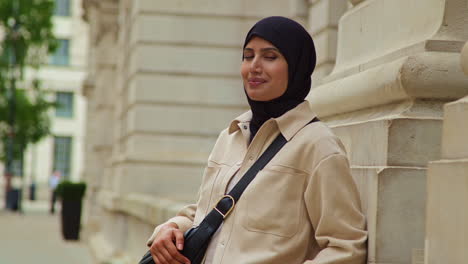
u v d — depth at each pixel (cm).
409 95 312
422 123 309
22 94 2866
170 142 1251
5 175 3038
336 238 287
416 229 303
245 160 309
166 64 1255
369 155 324
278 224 291
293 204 293
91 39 2548
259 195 295
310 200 290
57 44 2825
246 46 311
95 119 2178
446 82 309
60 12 5056
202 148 1254
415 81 308
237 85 1262
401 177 303
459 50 314
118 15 1920
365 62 366
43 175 4891
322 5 675
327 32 661
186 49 1258
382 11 366
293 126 302
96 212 1945
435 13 322
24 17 2731
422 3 331
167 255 313
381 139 312
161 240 317
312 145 292
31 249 1622
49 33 2797
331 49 660
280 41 301
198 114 1257
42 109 2909
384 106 337
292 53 303
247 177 301
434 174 261
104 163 1975
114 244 1226
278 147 301
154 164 1220
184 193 1223
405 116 310
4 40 2758
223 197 304
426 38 319
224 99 1260
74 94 5116
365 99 348
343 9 662
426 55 311
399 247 300
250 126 321
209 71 1259
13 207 2989
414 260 294
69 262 1391
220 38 1262
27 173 4806
